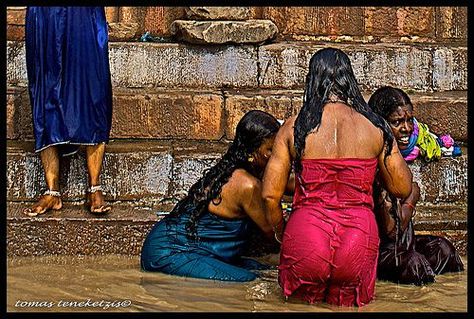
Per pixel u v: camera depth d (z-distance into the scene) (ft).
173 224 26.11
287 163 22.77
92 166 29.25
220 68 34.81
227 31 34.40
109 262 27.66
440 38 37.52
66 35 28.66
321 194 22.31
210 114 33.14
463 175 30.96
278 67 34.83
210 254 25.93
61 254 28.35
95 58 28.78
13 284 25.00
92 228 28.30
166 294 23.81
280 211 23.29
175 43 35.01
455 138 33.42
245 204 25.20
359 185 22.27
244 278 25.16
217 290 24.20
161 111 33.06
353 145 22.22
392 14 37.29
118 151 30.60
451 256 26.53
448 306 22.94
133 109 32.99
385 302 23.21
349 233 22.04
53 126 28.71
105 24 29.25
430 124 33.30
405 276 25.00
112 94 32.04
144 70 34.71
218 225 25.79
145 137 33.12
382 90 25.73
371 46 35.73
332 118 22.41
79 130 28.58
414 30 37.42
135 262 27.63
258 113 25.23
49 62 28.76
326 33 37.06
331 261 22.04
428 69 35.24
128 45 34.63
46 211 29.04
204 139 33.24
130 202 30.50
